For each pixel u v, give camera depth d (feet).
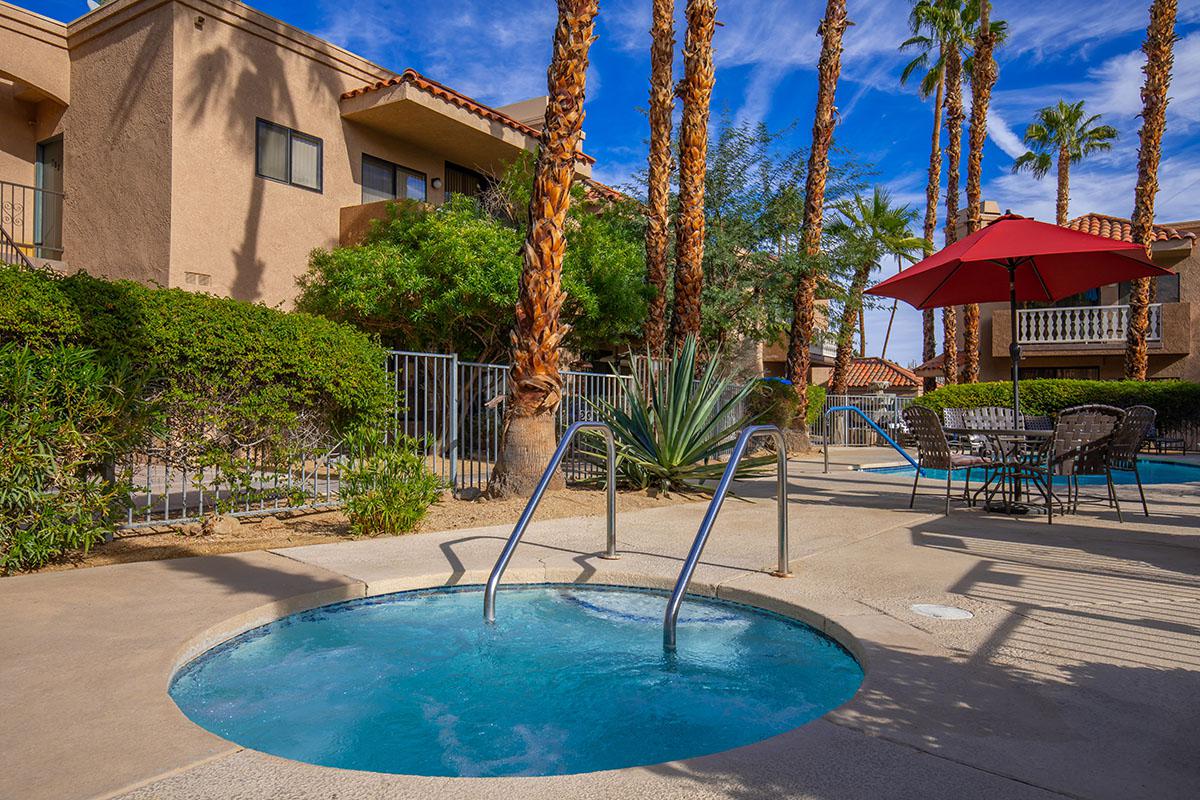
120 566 16.96
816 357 111.65
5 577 15.88
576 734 9.82
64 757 7.89
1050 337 82.43
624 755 9.19
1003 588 15.37
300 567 17.01
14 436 16.08
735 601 15.47
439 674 12.01
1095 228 85.97
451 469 30.25
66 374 17.07
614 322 44.29
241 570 16.63
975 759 7.95
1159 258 79.51
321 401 24.84
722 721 10.27
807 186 58.08
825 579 16.17
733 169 62.23
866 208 85.71
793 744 8.31
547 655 12.94
